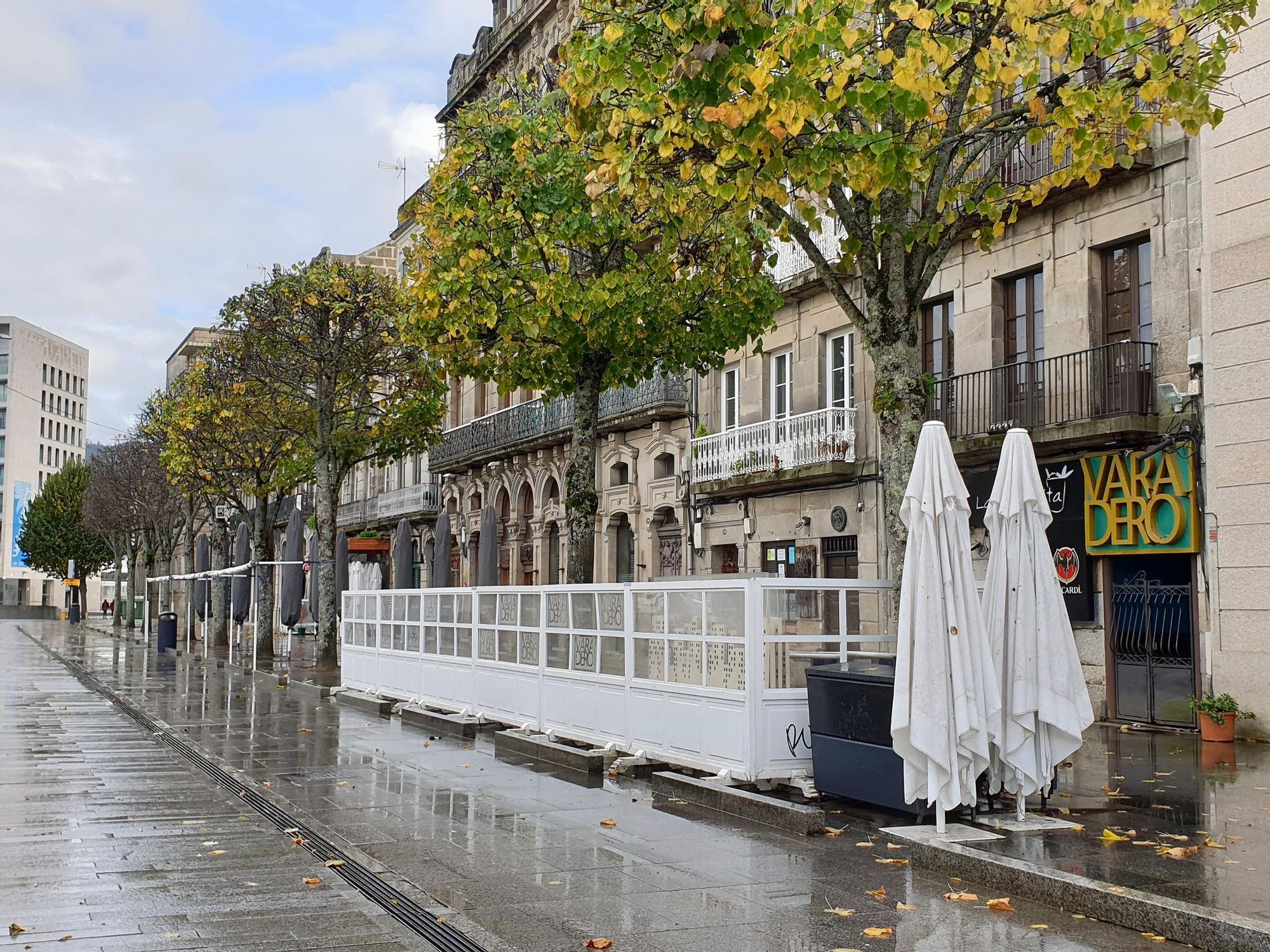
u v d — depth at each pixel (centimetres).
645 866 752
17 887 690
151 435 4391
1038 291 1888
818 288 2342
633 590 1191
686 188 1301
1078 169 1140
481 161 1684
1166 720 1598
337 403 3064
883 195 1064
